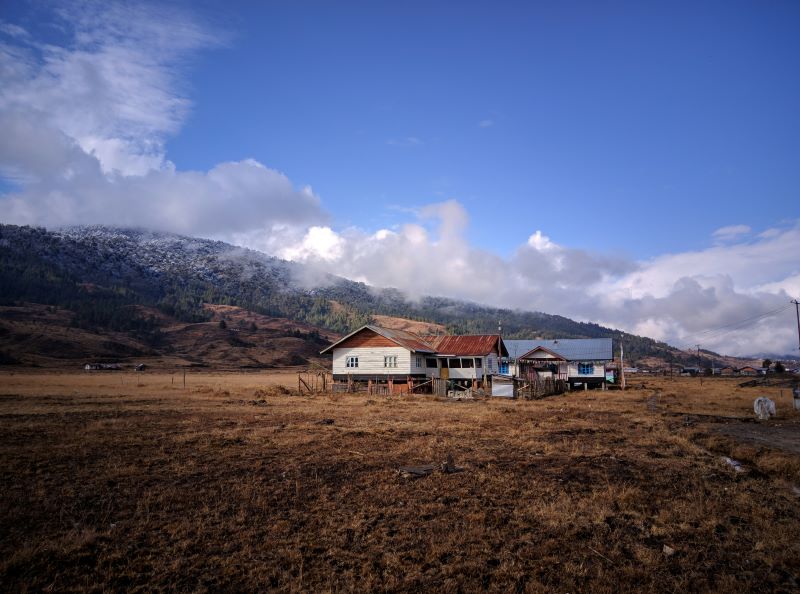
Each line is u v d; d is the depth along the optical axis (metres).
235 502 11.82
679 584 7.95
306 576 8.11
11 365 123.00
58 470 14.69
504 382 48.34
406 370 50.75
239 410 31.92
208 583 7.88
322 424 24.95
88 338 176.25
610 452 18.05
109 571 8.18
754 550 9.37
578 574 8.29
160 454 17.05
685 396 49.88
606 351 63.81
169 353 186.50
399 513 11.19
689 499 12.27
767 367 164.75
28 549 8.71
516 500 12.15
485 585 7.95
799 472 14.80
